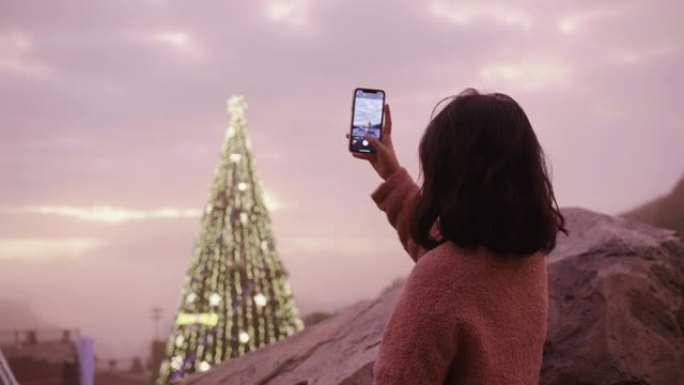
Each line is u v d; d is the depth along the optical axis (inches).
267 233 348.8
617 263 103.5
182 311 337.4
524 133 50.5
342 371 107.8
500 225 48.4
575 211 124.7
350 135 73.3
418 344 46.5
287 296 343.0
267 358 130.0
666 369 96.5
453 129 50.7
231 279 339.3
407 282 48.9
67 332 391.5
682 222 287.0
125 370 398.6
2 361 166.7
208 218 346.9
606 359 95.7
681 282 105.1
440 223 49.8
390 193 70.2
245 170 350.0
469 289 47.7
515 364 48.8
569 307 102.0
